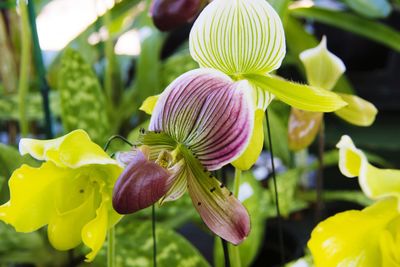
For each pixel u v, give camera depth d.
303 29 0.93
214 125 0.43
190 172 0.45
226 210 0.45
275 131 0.87
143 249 0.65
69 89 0.73
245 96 0.42
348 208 0.92
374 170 0.41
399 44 0.88
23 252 0.70
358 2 0.80
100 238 0.45
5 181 0.65
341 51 1.19
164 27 0.58
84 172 0.46
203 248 0.83
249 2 0.44
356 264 0.43
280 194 0.83
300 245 0.77
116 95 0.98
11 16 0.93
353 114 0.56
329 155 0.91
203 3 0.59
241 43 0.45
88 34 0.99
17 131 1.06
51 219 0.47
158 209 0.75
